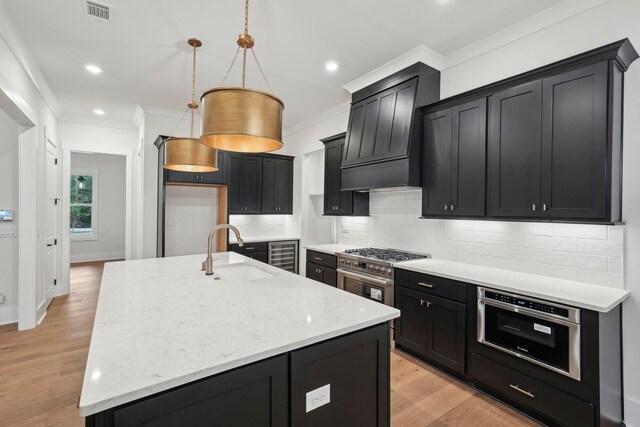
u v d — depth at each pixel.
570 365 1.88
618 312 2.05
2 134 3.66
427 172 3.02
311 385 1.26
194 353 1.09
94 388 0.89
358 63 3.23
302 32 2.70
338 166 4.26
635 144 2.03
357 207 4.07
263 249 5.03
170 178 4.28
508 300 2.18
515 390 2.15
